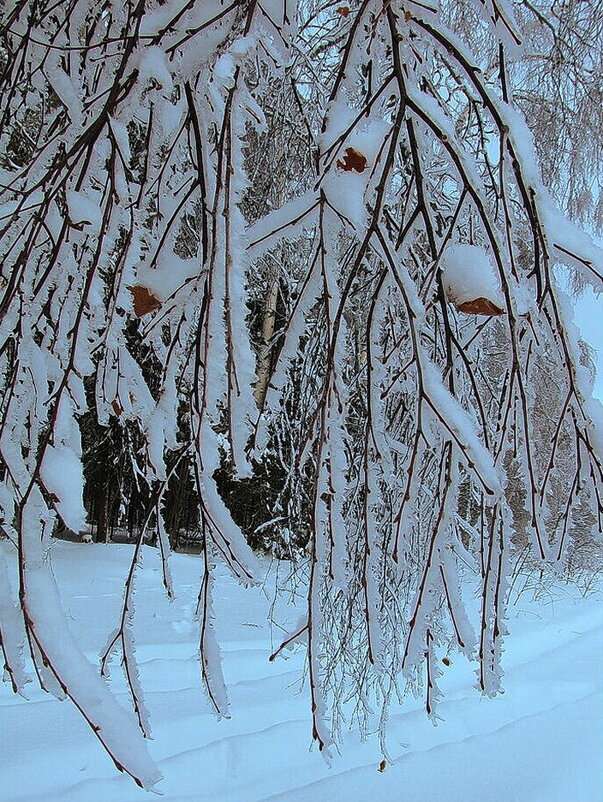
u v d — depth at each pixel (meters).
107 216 1.01
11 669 0.94
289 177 3.33
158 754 2.96
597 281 1.06
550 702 3.98
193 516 8.12
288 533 3.51
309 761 2.98
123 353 1.21
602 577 7.90
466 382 1.93
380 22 1.09
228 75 0.85
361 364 2.20
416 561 2.20
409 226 1.20
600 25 4.14
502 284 1.02
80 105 1.16
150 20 1.00
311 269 1.24
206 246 1.06
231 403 0.90
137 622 4.93
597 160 4.59
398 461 2.09
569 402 1.15
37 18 1.36
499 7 1.08
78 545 7.72
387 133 1.09
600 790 2.90
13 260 1.29
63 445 0.97
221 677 1.24
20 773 2.62
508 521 1.29
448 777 2.91
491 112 1.04
